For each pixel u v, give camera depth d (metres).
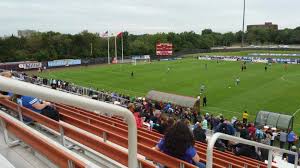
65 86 34.09
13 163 4.33
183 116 23.34
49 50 105.44
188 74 60.94
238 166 7.38
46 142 3.70
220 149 11.37
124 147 5.38
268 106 35.81
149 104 26.36
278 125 24.22
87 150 5.56
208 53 118.06
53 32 115.06
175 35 140.50
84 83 52.09
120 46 118.12
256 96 40.69
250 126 20.36
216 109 34.94
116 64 82.81
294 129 27.64
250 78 54.62
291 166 12.05
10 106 6.64
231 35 180.25
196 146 9.02
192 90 45.56
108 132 5.66
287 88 45.31
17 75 28.72
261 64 76.44
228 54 109.69
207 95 41.94
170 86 49.00
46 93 1.81
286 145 20.89
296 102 37.28
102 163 5.12
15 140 5.14
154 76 58.97
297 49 120.00
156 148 5.08
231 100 38.88
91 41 115.00
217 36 170.38
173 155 4.80
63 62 75.94
